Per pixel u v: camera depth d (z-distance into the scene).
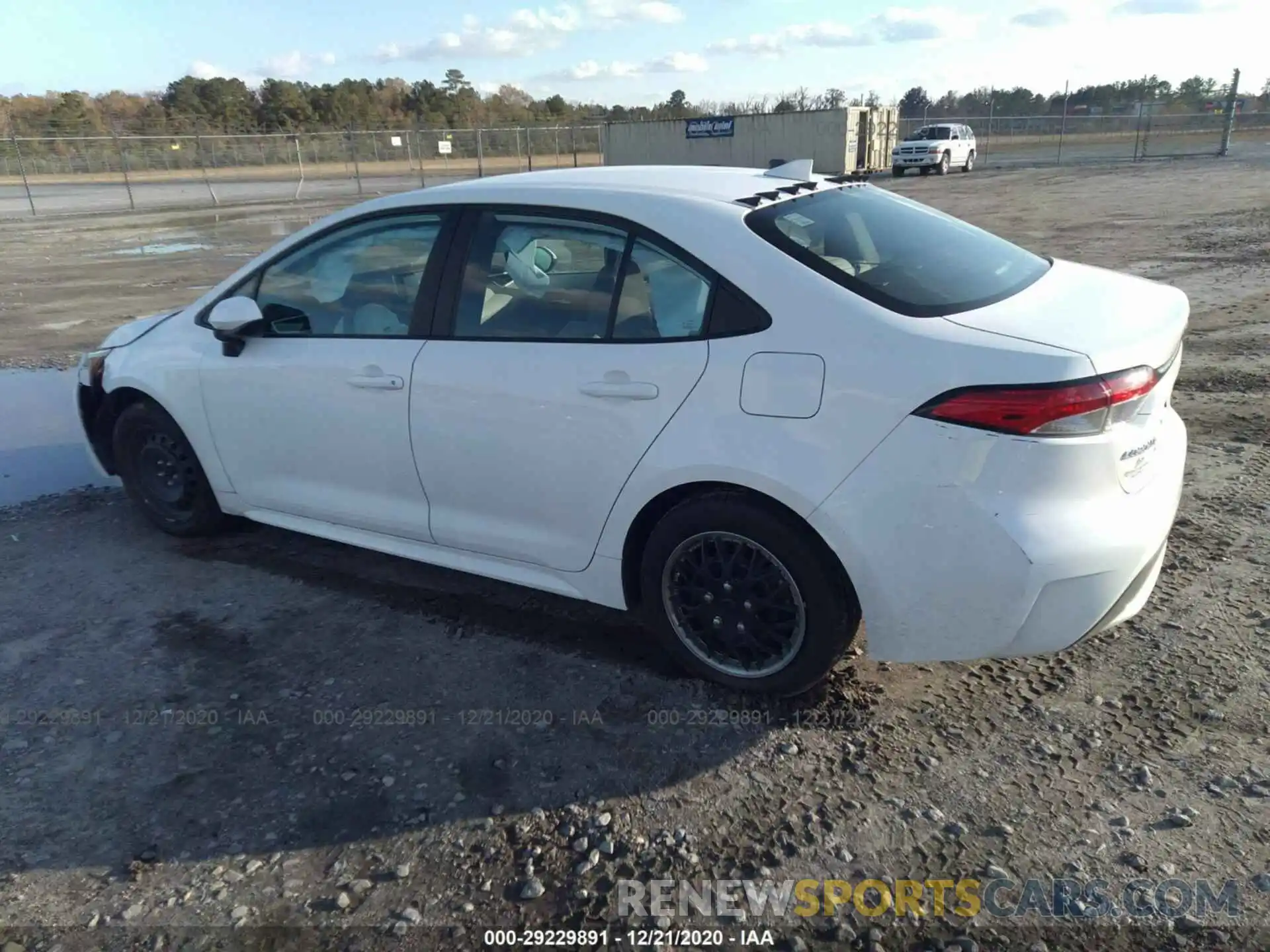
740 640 3.13
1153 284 3.38
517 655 3.54
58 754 3.03
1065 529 2.60
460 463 3.50
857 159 36.28
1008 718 3.05
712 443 2.91
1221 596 3.72
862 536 2.74
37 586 4.21
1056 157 39.12
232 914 2.39
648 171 3.76
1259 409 6.03
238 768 2.94
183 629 3.79
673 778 2.83
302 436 3.95
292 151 44.12
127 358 4.53
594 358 3.15
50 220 25.56
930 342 2.65
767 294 2.89
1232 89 34.34
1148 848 2.49
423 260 3.63
